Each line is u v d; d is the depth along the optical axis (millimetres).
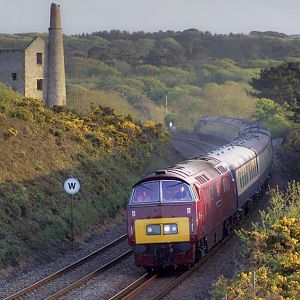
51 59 165500
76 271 63719
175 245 59906
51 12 165375
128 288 55375
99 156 112500
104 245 76500
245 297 42562
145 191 60781
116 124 139875
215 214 68000
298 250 52969
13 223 72750
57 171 94562
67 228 79250
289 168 128500
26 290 55719
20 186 82188
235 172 81500
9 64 158125
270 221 64812
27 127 101375
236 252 68188
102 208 92812
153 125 160875
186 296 53188
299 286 45250
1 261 64250
